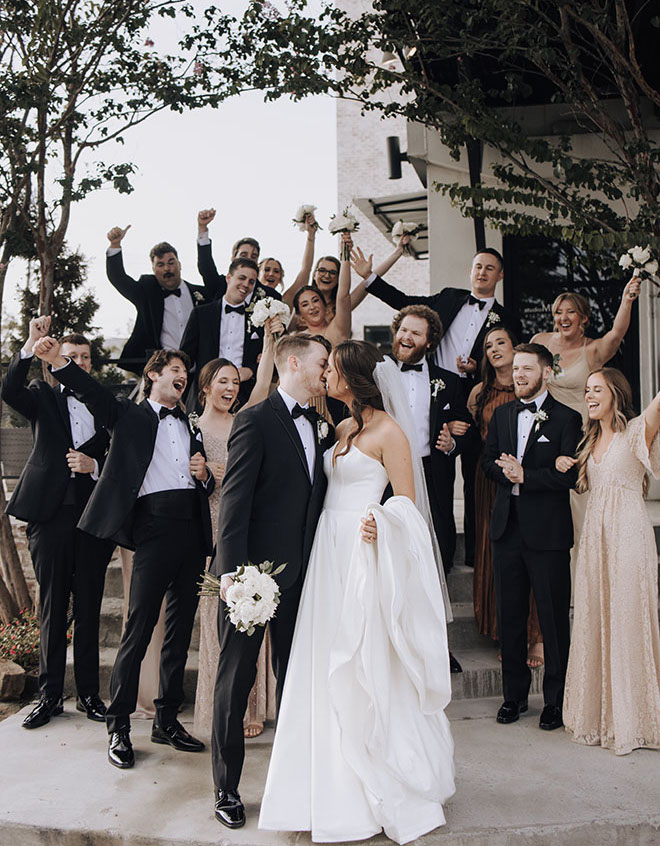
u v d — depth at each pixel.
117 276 6.23
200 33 5.70
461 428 4.74
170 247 6.33
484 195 5.58
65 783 3.68
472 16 5.29
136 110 5.93
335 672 3.17
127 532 4.00
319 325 5.65
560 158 5.47
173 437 4.17
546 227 5.59
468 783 3.61
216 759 3.35
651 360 7.27
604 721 4.03
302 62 5.47
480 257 5.49
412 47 5.55
